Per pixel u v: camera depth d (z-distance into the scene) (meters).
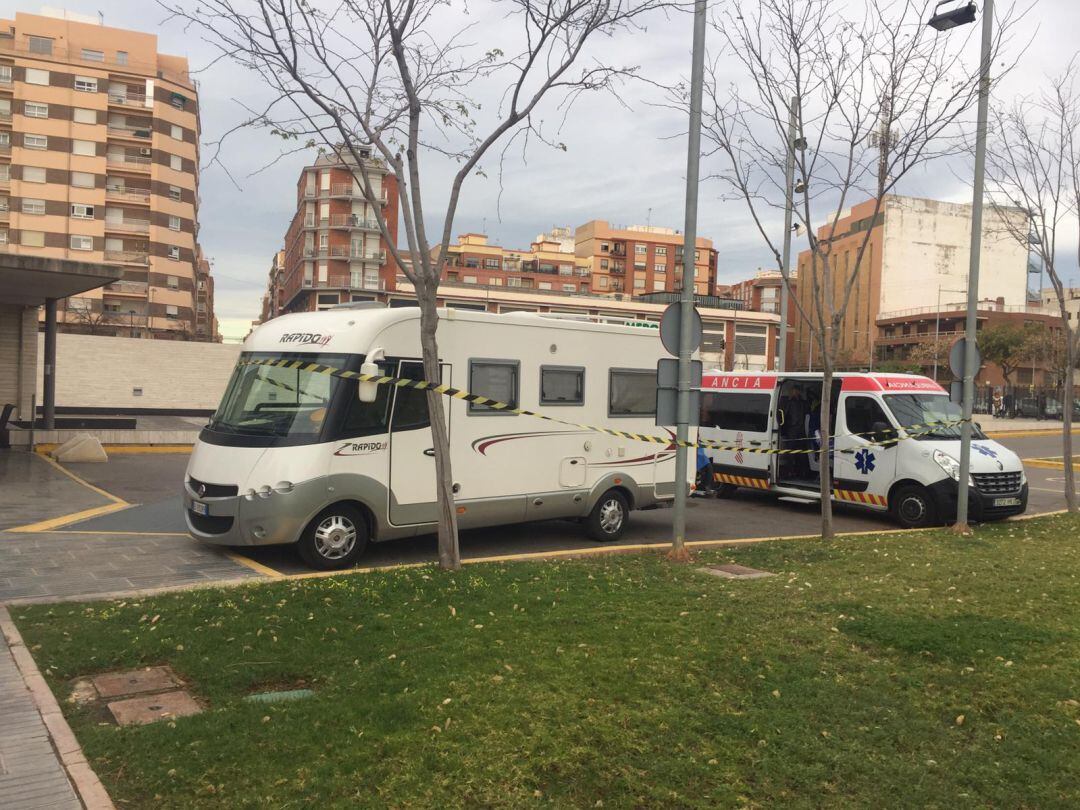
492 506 8.90
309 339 8.25
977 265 10.81
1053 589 6.94
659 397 8.35
